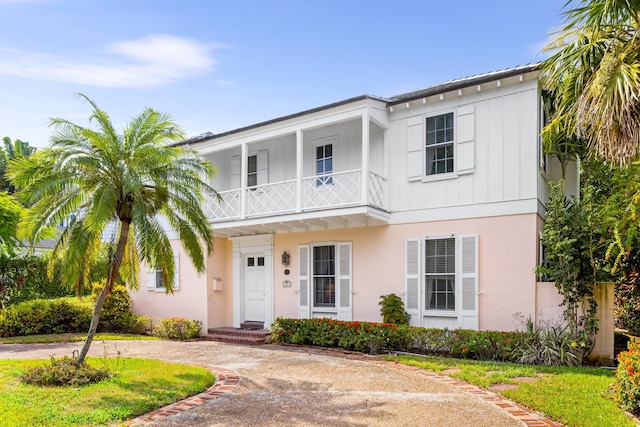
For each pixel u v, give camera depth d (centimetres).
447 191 1141
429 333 1029
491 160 1084
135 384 739
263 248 1480
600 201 1042
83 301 1586
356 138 1336
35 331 1470
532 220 1025
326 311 1323
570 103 706
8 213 914
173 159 920
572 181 1320
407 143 1209
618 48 617
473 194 1104
